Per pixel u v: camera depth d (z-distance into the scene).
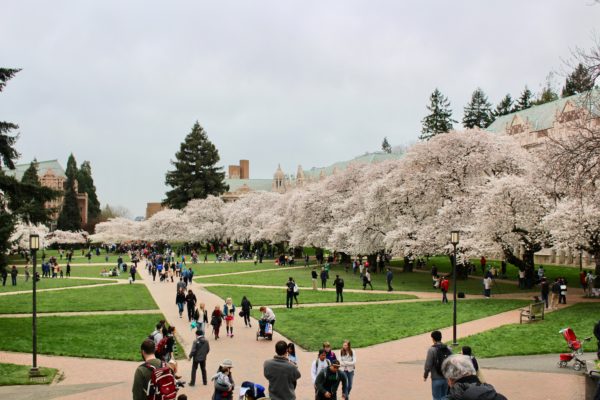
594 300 34.47
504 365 17.70
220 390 12.49
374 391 15.20
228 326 26.22
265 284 49.41
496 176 45.59
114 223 147.00
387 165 64.94
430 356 11.31
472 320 27.86
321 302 36.69
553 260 65.44
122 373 18.77
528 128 71.69
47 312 33.31
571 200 35.38
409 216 50.94
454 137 48.25
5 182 26.47
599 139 19.91
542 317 26.86
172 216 119.38
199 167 133.75
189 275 49.66
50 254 113.56
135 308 35.12
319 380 11.61
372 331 25.53
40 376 17.84
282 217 89.50
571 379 15.48
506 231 38.84
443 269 63.09
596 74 19.05
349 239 57.94
